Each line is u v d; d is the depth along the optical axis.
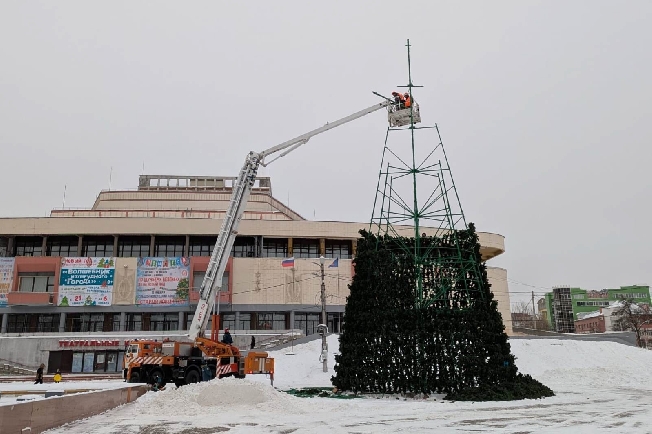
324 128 35.25
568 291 109.00
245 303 65.00
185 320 65.06
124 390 22.02
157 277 64.44
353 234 69.19
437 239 27.50
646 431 13.00
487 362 23.88
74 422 15.70
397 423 15.45
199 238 69.62
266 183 81.38
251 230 67.62
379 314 25.06
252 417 17.25
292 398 21.16
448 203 28.33
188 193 74.69
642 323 114.44
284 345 49.69
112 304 63.50
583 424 14.62
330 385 33.41
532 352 45.06
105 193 74.44
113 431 14.02
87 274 64.00
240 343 57.00
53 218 65.88
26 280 65.25
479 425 14.77
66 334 55.88
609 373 36.34
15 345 53.75
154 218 66.25
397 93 32.84
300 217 84.00
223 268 34.06
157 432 13.88
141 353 32.78
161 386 32.41
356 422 15.80
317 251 72.31
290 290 65.88
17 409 11.56
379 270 25.92
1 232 65.38
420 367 23.50
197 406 18.94
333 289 66.56
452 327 24.08
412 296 25.38
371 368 24.53
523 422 15.30
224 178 79.06
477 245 26.92
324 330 39.00
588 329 134.50
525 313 127.06
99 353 55.00
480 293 25.45
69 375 49.72
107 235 67.00
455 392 23.03
